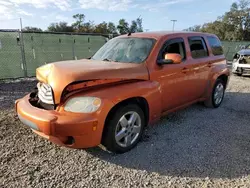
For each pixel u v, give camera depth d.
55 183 2.43
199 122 4.32
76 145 2.67
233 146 3.34
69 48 11.73
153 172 2.67
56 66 2.95
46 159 2.90
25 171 2.62
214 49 5.09
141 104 3.36
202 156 3.03
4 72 8.70
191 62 4.22
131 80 3.15
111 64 3.34
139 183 2.46
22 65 9.08
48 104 2.84
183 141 3.48
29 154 3.01
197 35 4.61
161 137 3.61
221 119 4.51
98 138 2.75
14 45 8.81
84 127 2.59
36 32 9.65
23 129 3.76
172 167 2.77
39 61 10.48
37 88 3.36
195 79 4.38
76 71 2.78
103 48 4.37
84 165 2.79
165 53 3.73
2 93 6.28
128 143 3.14
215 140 3.54
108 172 2.65
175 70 3.80
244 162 2.89
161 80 3.56
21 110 2.94
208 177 2.58
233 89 7.46
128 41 4.02
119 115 2.96
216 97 5.26
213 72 4.91
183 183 2.47
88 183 2.44
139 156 3.02
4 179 2.47
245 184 2.46
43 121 2.57
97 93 2.75
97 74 2.84
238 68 9.83
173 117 4.57
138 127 3.27
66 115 2.61
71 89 2.70
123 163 2.85
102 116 2.71
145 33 4.14
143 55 3.56
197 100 4.72
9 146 3.20
